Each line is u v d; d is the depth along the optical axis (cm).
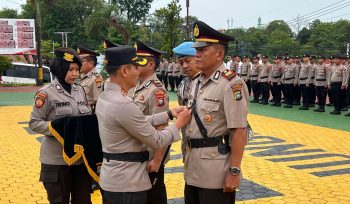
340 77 1277
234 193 315
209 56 300
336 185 574
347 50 3628
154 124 310
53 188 367
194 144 307
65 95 374
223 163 300
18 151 781
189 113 305
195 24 306
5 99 1750
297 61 1486
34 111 362
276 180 595
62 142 353
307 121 1155
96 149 353
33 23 2309
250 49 4734
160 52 383
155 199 396
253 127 1049
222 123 300
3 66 2186
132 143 282
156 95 371
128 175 279
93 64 534
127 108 271
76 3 5791
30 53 2316
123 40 4100
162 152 316
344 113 1314
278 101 1548
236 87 293
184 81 383
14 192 542
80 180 380
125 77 284
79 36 5747
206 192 303
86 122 352
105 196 287
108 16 4266
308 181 591
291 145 836
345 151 782
